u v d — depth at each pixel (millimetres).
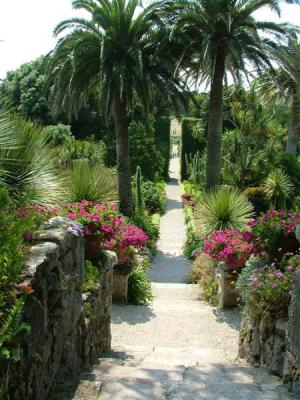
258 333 4855
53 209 5258
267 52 12688
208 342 6641
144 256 12234
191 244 14680
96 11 13266
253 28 12805
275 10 12617
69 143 19594
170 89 14547
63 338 3633
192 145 33719
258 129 18859
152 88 14117
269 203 16141
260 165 18422
